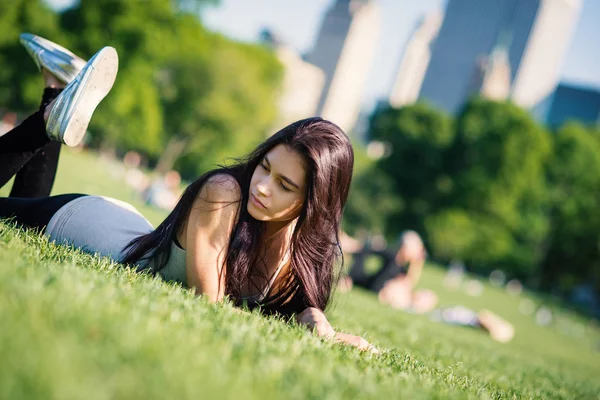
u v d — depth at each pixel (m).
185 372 1.68
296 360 2.34
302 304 3.71
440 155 54.16
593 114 189.75
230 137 51.31
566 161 51.44
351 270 13.40
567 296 59.78
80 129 3.73
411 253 13.21
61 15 44.31
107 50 3.60
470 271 56.06
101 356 1.60
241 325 2.67
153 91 45.81
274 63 60.34
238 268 3.42
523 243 52.19
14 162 3.79
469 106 54.00
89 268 2.99
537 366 7.50
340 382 2.15
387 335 5.51
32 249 3.04
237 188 3.33
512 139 50.22
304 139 3.19
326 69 181.50
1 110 52.53
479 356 6.38
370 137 59.06
